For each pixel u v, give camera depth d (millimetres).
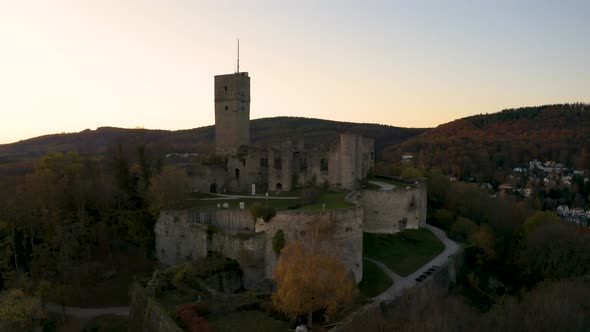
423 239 71750
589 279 65188
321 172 77812
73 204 67812
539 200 144750
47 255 58750
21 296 47844
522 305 53406
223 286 50594
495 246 79375
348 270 50781
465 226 80250
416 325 41156
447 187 102688
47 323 49562
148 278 51156
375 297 48906
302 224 49812
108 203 67562
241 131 90875
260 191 83312
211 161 87938
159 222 63750
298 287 39156
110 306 54000
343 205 56719
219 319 40625
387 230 72125
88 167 78562
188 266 50719
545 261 71938
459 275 65125
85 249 64125
